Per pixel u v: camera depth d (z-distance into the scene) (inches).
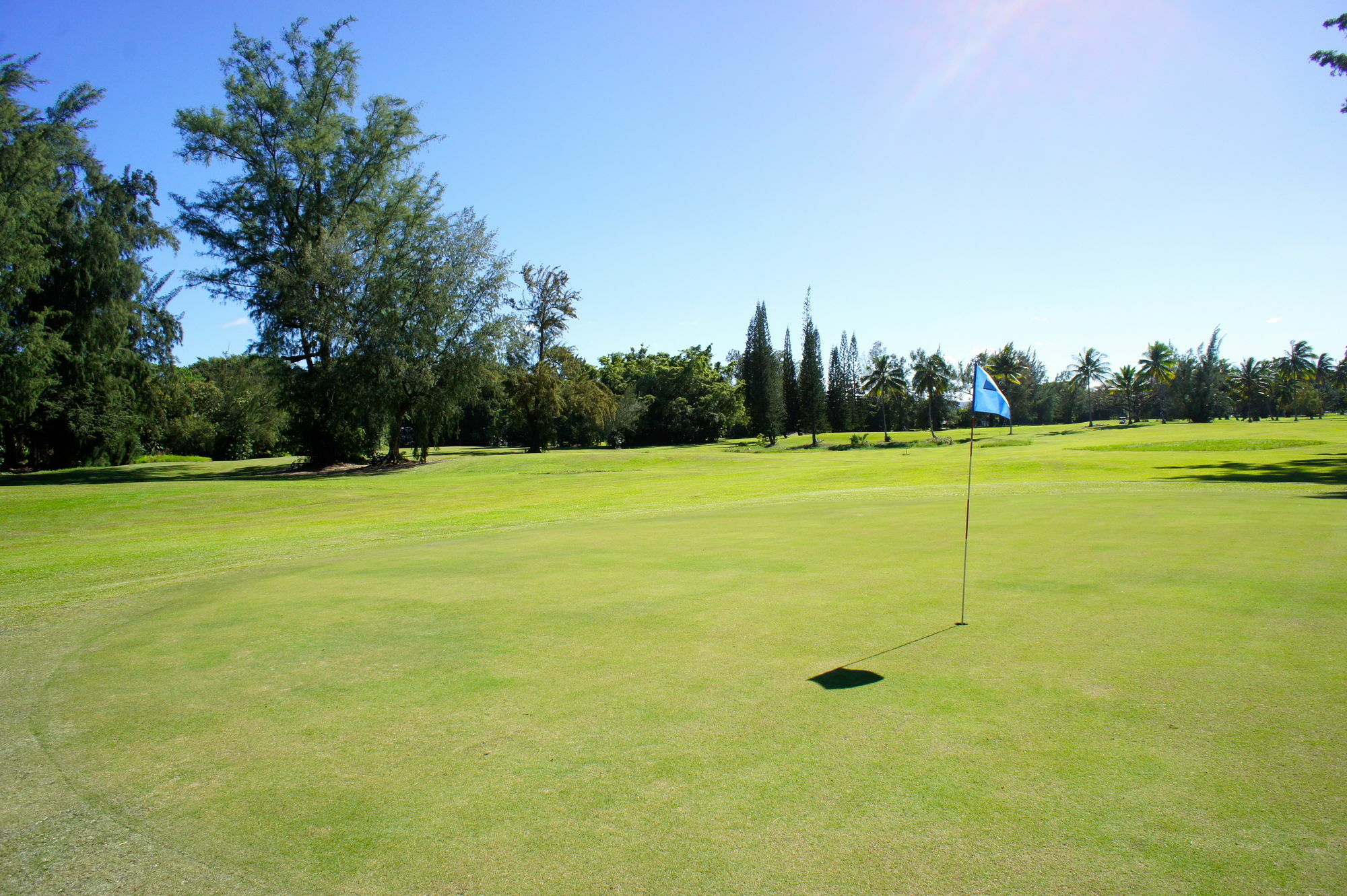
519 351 2011.6
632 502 922.7
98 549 613.9
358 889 126.3
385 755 179.2
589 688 219.9
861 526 548.7
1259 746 165.5
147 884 131.5
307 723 201.6
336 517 886.4
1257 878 119.3
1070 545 422.3
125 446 1932.8
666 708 202.4
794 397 4394.7
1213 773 154.4
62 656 279.3
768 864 128.7
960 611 290.0
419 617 314.5
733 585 354.0
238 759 180.5
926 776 158.1
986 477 1118.4
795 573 377.4
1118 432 3139.8
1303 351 4992.6
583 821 145.9
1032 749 168.6
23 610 366.0
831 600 316.2
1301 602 280.8
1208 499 617.6
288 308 1604.3
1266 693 195.0
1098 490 781.9
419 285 1724.9
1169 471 1091.3
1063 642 244.7
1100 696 197.3
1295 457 1280.8
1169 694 196.7
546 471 1740.9
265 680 239.3
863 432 4367.6
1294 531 438.0
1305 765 156.3
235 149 1647.4
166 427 2428.6
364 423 1752.0
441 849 137.9
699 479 1380.4
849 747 173.5
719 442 3961.6
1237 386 5083.7
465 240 1777.8
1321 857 124.3
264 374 1754.4
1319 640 236.5
